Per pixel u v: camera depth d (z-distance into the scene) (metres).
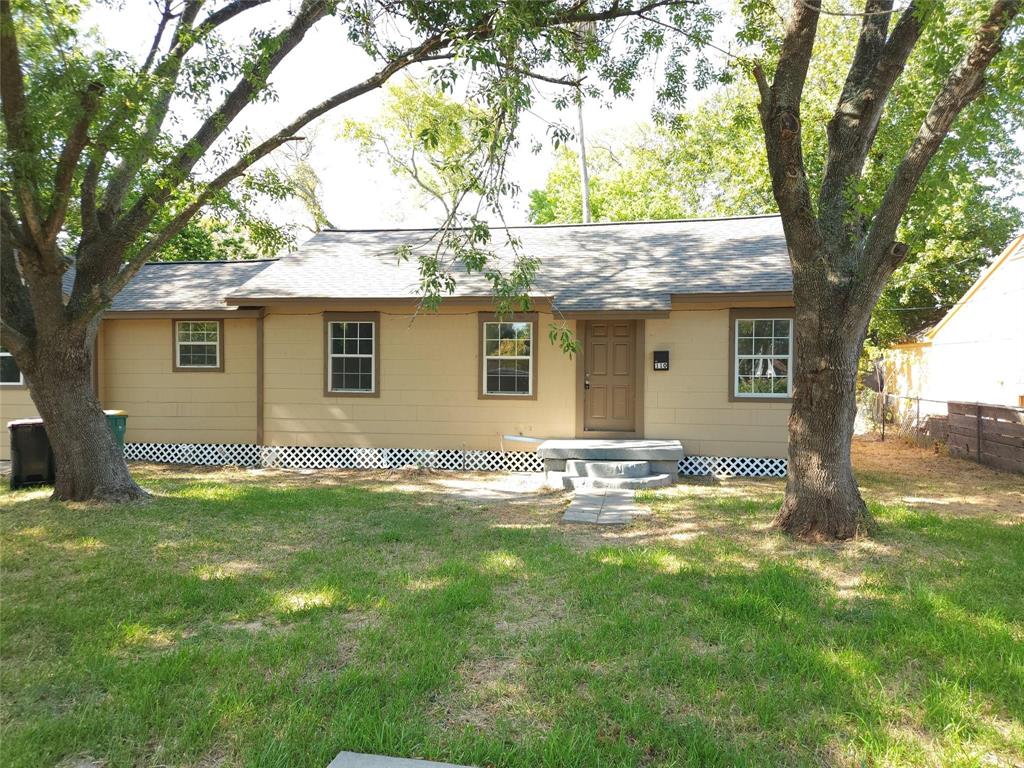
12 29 6.35
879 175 8.89
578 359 11.18
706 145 22.36
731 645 4.04
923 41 7.23
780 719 3.23
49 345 8.07
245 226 9.64
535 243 13.48
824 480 6.60
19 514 7.70
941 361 16.97
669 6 7.71
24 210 7.01
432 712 3.29
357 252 13.19
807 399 6.64
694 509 8.12
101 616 4.52
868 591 5.02
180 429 12.69
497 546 6.42
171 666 3.72
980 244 20.36
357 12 7.29
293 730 3.08
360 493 9.29
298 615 4.56
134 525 7.21
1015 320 13.75
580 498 8.83
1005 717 3.29
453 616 4.54
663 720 3.21
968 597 4.86
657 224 13.93
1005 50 6.42
